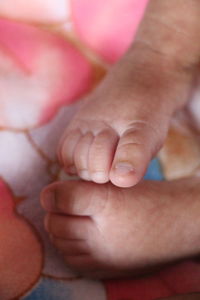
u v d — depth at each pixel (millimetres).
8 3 300
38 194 237
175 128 275
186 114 267
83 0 306
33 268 214
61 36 297
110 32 303
